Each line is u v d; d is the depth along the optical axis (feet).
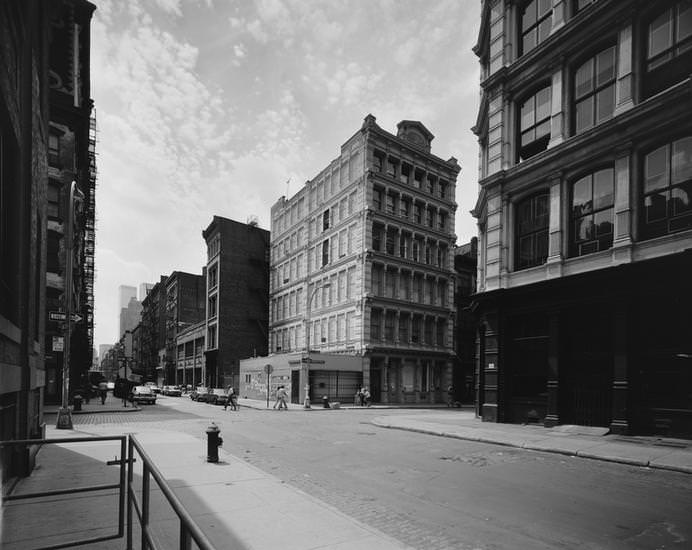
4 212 24.45
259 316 197.36
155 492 24.35
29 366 27.04
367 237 127.24
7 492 23.26
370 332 126.11
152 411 91.76
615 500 24.91
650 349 47.73
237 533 18.22
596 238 55.06
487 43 79.87
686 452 38.45
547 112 63.21
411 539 18.84
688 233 45.52
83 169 120.78
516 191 65.77
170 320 270.05
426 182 146.72
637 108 49.39
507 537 19.15
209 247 211.61
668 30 49.26
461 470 32.73
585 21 56.03
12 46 21.71
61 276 95.66
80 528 18.40
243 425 64.03
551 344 57.36
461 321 156.56
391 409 106.83
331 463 35.06
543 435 49.57
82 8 91.15
